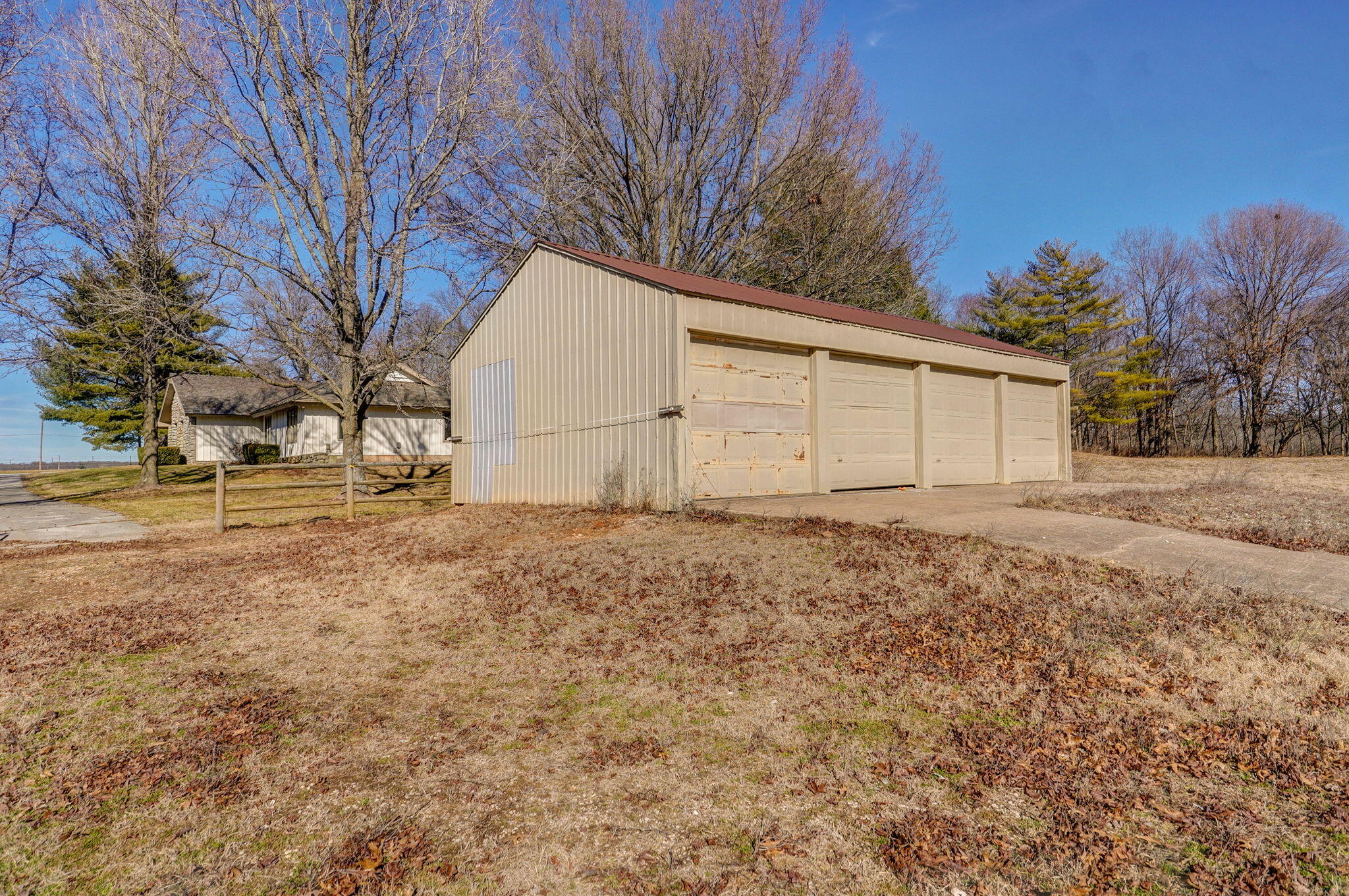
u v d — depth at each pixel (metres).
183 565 8.15
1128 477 17.98
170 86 16.14
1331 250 30.48
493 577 6.76
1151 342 37.81
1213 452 35.31
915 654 4.54
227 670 4.55
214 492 18.86
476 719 3.79
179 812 2.84
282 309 16.22
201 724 3.70
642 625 5.23
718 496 10.02
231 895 2.32
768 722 3.68
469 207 21.84
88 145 16.36
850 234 23.41
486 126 18.30
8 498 20.30
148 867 2.48
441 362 34.06
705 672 4.36
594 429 11.06
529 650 4.85
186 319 16.45
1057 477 16.62
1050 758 3.30
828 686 4.13
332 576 7.36
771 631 5.00
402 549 8.77
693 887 2.37
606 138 22.70
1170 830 2.73
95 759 3.30
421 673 4.50
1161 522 8.59
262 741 3.50
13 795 2.98
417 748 3.44
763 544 7.21
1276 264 31.84
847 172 23.00
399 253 17.28
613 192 23.52
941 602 5.40
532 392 12.78
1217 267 34.38
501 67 18.31
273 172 16.55
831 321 11.39
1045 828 2.74
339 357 17.64
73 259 16.55
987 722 3.68
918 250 25.33
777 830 2.71
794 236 23.86
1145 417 38.25
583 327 11.36
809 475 11.20
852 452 11.95
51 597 6.61
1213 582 5.84
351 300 17.14
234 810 2.87
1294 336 31.23
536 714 3.84
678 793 3.00
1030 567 6.27
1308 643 4.61
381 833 2.69
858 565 6.35
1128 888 2.38
